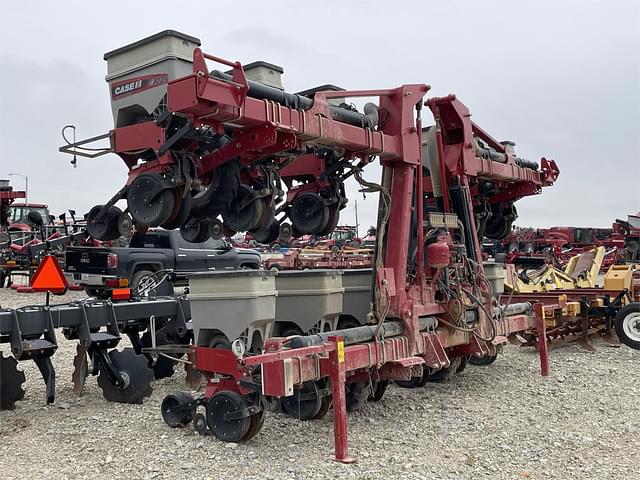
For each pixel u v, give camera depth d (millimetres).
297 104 4754
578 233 33344
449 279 5918
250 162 4773
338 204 5719
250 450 4496
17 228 19344
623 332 9141
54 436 4871
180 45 4664
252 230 5020
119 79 4914
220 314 4762
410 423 5223
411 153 5652
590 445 4652
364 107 5547
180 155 4348
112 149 4602
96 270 12586
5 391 5523
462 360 7121
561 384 6695
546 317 8812
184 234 5270
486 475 4047
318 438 4801
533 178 7750
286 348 4402
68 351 8633
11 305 13188
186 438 4773
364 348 4812
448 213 6336
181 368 7555
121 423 5211
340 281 5711
